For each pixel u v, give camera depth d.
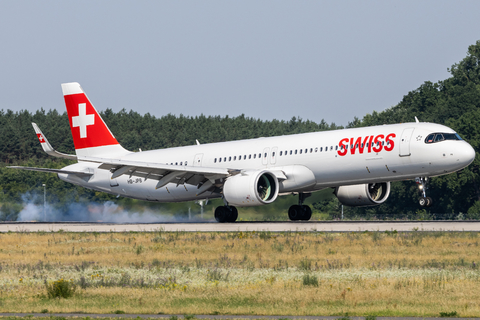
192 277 63.69
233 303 50.81
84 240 98.44
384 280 58.75
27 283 62.06
